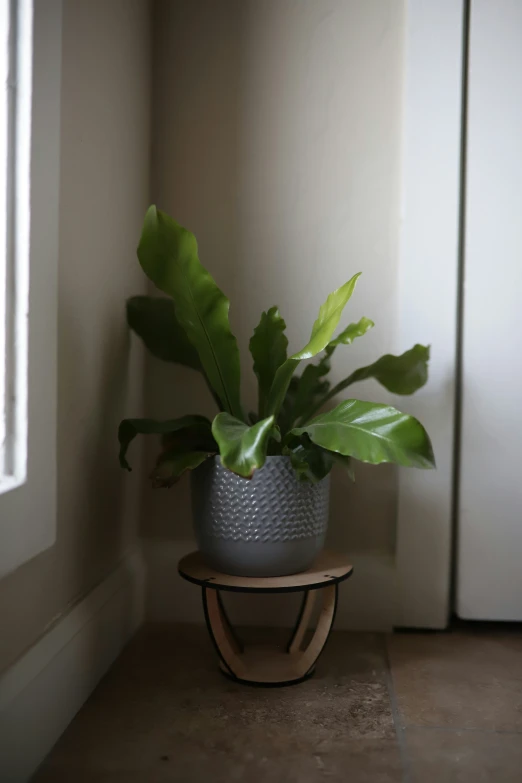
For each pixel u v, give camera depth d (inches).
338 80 68.0
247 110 69.0
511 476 67.6
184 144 69.6
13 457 42.7
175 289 53.1
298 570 56.1
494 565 68.1
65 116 48.7
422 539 68.0
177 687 55.7
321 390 63.4
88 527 56.0
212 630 55.6
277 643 64.4
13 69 41.9
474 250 66.8
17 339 42.5
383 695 54.6
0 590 41.4
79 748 46.6
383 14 67.4
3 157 41.7
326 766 44.6
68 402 50.8
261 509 53.7
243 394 69.7
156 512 70.9
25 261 42.2
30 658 44.9
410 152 66.6
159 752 46.1
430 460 49.3
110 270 58.8
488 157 66.2
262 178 69.1
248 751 46.3
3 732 40.1
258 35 68.6
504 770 44.1
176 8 69.3
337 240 68.6
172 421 57.8
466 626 69.9
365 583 68.6
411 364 60.3
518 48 65.5
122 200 61.6
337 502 69.6
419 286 67.0
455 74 66.0
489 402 67.5
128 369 64.8
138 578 67.9
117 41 59.2
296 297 69.1
